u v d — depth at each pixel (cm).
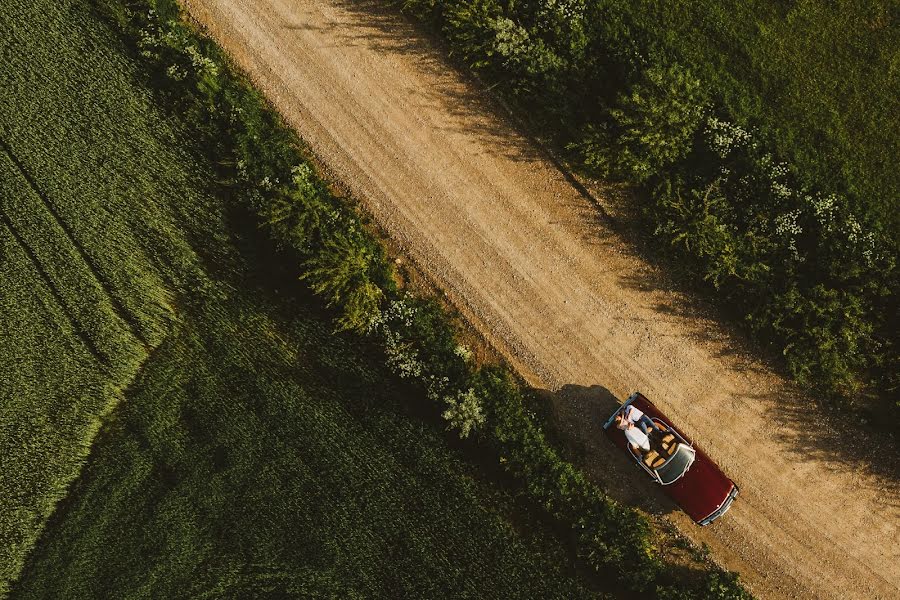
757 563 1941
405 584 2086
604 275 2009
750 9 1883
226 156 2111
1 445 2264
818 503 1925
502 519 2030
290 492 2152
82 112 2203
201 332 2208
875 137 1842
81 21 2188
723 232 1870
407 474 2089
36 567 2252
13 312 2259
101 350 2238
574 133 1959
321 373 2136
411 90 2094
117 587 2214
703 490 1848
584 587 1981
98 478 2248
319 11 2139
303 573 2141
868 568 1902
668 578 1952
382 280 2066
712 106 1884
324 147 2134
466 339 2064
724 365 1959
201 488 2194
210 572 2186
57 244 2239
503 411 1983
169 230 2192
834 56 1864
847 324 1828
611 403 2002
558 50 1939
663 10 1906
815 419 1923
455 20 1959
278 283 2139
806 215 1850
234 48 2173
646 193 1955
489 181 2061
